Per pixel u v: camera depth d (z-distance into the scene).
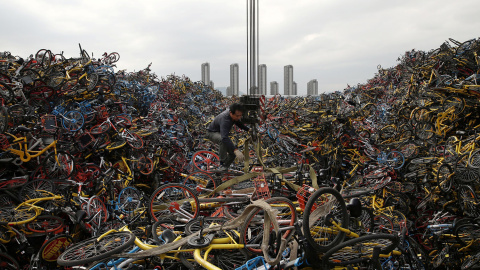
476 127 8.59
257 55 7.59
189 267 4.45
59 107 8.62
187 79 25.88
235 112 6.79
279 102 18.80
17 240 5.23
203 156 9.23
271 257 4.47
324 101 13.12
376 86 22.61
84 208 6.15
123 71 14.52
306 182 7.55
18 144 6.49
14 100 7.52
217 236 4.83
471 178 6.58
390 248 4.57
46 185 6.20
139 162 9.06
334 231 4.64
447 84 9.55
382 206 7.27
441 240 6.16
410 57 19.22
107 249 4.47
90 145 8.30
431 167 7.94
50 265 5.22
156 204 6.40
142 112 14.73
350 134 10.76
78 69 10.09
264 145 12.59
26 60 9.89
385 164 8.48
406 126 11.34
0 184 5.88
